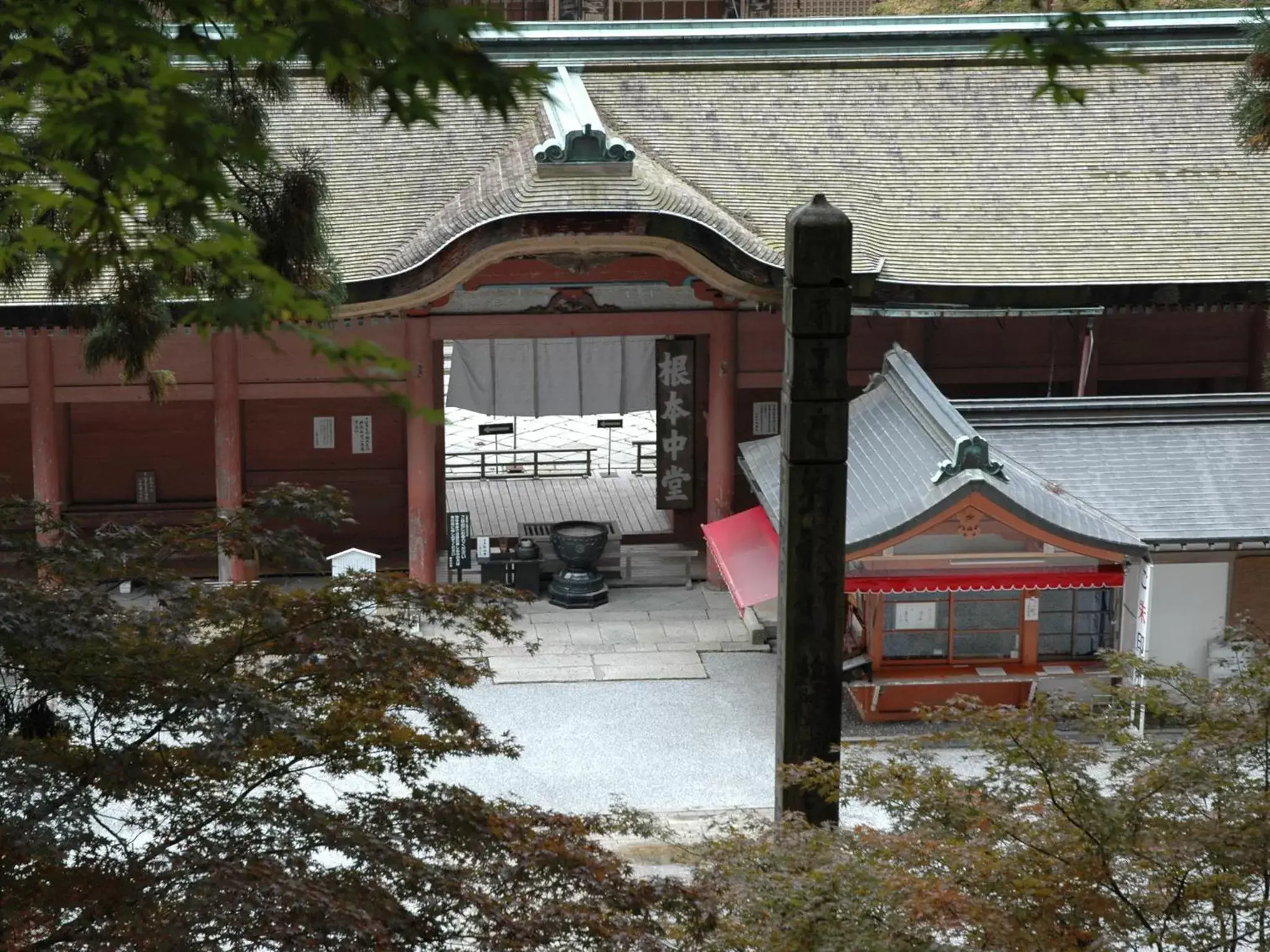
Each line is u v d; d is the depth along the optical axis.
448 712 13.84
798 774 15.02
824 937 12.33
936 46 37.72
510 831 13.22
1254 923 13.70
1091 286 32.59
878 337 35.00
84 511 34.88
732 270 30.72
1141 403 29.95
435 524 35.03
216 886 11.34
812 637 18.56
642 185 30.52
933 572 26.69
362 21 5.99
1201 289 32.81
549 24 36.88
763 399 36.00
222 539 14.51
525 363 39.84
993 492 25.91
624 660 30.83
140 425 34.91
